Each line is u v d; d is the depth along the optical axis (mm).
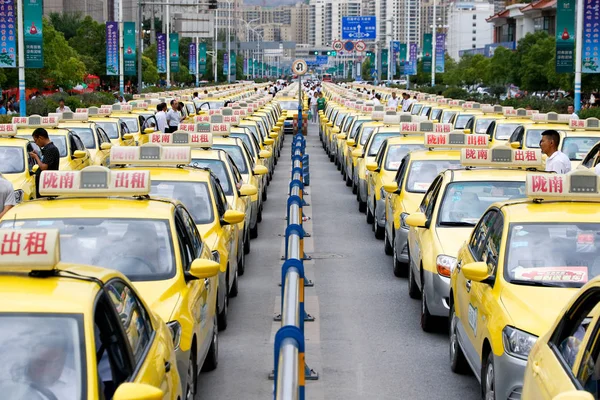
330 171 40094
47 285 6367
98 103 64688
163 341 7543
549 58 82312
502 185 14766
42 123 25938
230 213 14055
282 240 21812
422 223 14234
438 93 101750
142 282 9562
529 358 7387
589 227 10172
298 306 8492
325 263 19172
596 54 41188
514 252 9914
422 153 19172
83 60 91375
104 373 6070
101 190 11141
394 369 11859
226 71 154625
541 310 8844
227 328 13797
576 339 6605
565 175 10953
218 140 23203
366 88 110438
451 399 10664
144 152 15594
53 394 5766
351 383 11273
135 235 10148
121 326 6637
